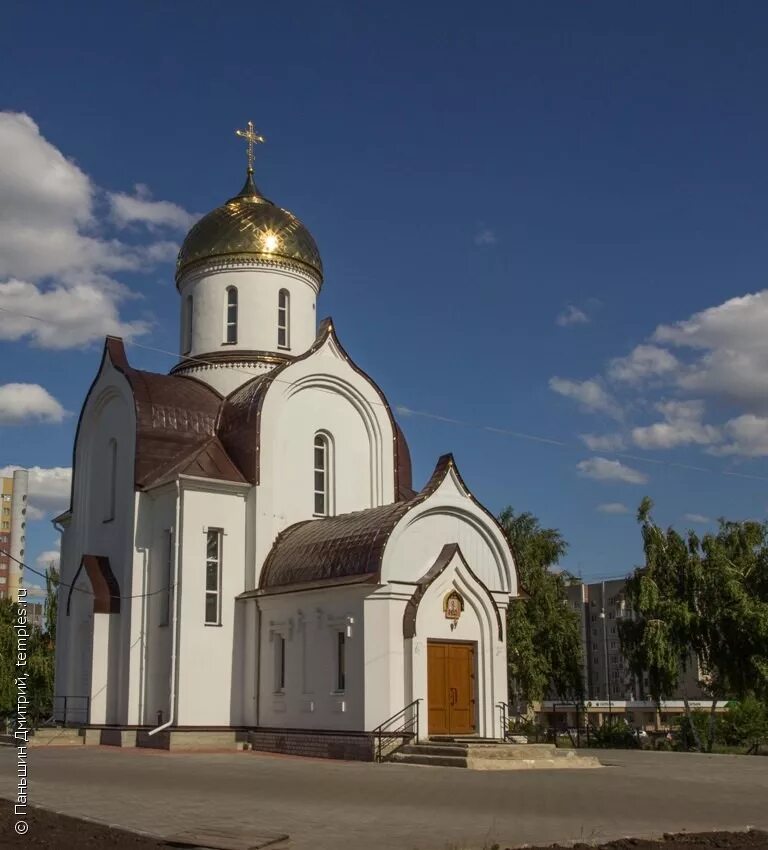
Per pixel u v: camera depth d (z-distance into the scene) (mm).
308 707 29062
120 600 33562
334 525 31344
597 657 101062
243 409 34375
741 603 37750
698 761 27672
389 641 27422
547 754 25406
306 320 40219
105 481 36250
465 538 30078
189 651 31078
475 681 28828
